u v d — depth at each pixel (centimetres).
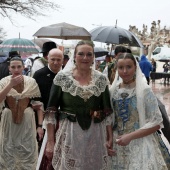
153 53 4266
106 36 877
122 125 406
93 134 392
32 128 541
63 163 391
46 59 666
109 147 404
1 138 530
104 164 401
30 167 535
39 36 1009
